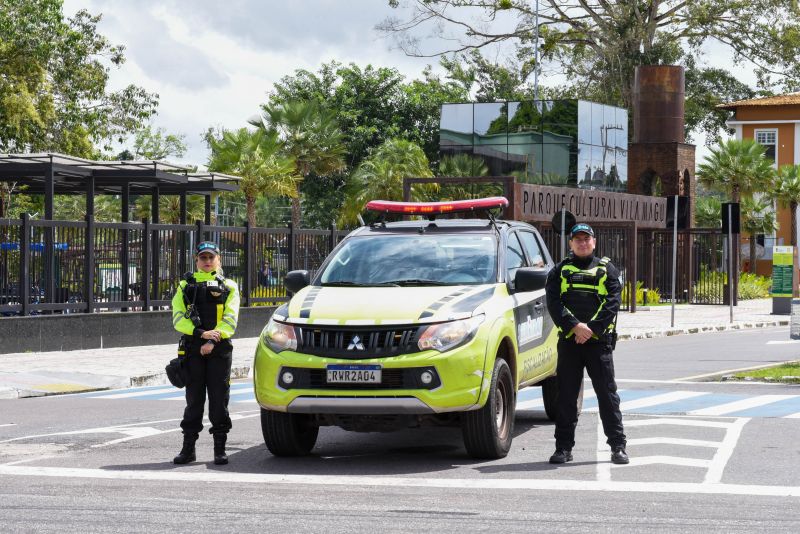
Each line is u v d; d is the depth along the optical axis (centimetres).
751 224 10606
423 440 1964
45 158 4697
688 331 5225
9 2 7394
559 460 1681
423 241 1905
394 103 13475
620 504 1375
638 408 2350
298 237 4853
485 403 1666
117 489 1490
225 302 1702
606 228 6988
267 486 1514
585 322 1673
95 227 3966
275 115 10819
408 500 1410
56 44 7600
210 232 4422
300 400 1627
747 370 3178
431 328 1623
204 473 1622
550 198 6362
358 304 1677
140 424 2184
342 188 13125
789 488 1475
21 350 3666
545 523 1270
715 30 11550
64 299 3853
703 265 8144
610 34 11506
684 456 1731
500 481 1539
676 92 8438
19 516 1312
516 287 1767
